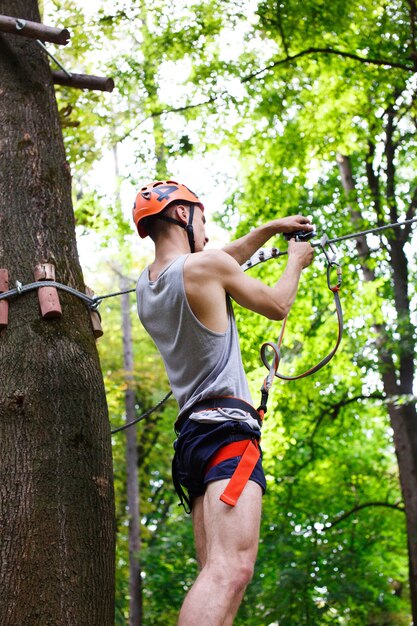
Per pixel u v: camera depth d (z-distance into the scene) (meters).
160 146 11.77
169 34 10.96
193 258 2.94
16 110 4.12
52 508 3.08
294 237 3.49
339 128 11.81
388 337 13.06
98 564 3.11
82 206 11.51
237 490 2.63
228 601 2.52
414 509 12.61
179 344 2.91
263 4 10.68
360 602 14.31
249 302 2.95
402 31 10.77
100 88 4.80
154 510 18.91
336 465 15.47
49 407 3.27
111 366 20.95
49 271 3.60
